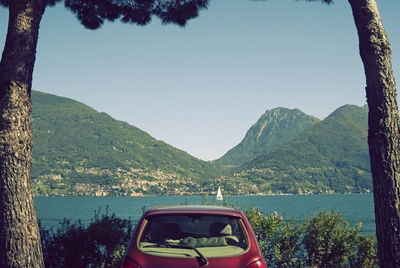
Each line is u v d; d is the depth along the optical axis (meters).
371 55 5.96
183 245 4.16
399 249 5.35
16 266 5.24
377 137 5.72
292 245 8.27
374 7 6.08
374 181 5.71
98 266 7.75
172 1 8.80
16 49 5.74
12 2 5.90
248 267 3.99
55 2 8.91
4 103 5.54
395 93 5.88
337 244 8.27
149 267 3.93
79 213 124.31
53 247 7.55
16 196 5.38
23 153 5.54
